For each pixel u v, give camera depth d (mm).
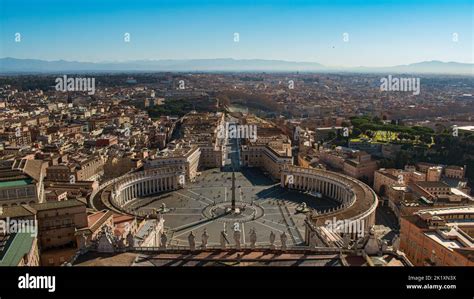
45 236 147625
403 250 157375
